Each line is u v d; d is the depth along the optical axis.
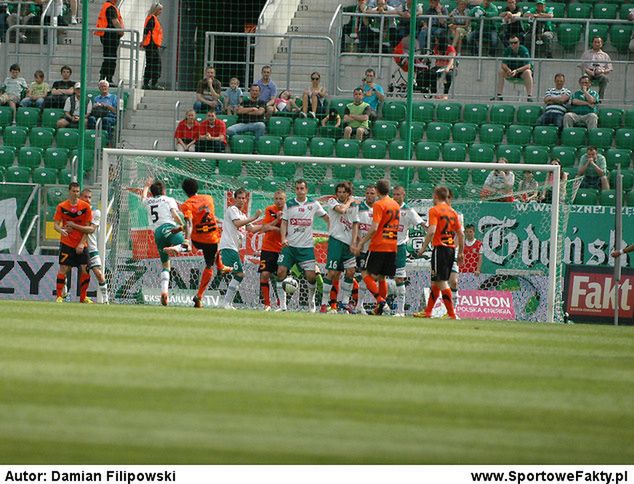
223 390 23.69
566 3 93.19
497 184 66.81
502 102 82.94
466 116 81.88
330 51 84.25
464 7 87.44
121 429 19.77
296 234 56.47
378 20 87.56
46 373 25.06
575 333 42.22
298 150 77.19
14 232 64.69
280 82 89.94
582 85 80.94
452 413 22.31
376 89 81.12
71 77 88.31
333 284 56.75
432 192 68.50
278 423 20.72
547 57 86.31
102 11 85.81
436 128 80.12
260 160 59.03
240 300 61.84
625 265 66.69
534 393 25.12
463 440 20.05
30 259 62.06
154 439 19.19
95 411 21.09
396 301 57.97
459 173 75.19
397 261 57.31
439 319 50.00
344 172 76.38
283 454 18.62
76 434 19.33
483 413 22.45
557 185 58.44
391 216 53.34
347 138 78.12
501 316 61.56
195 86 98.19
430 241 52.97
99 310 45.16
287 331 37.34
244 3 97.81
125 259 61.91
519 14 86.12
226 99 81.50
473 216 62.84
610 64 84.31
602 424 21.84
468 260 62.44
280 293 57.25
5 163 78.88
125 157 62.53
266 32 90.62
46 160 77.69
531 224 62.56
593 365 30.88
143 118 83.44
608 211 66.44
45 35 91.69
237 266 57.12
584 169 74.75
